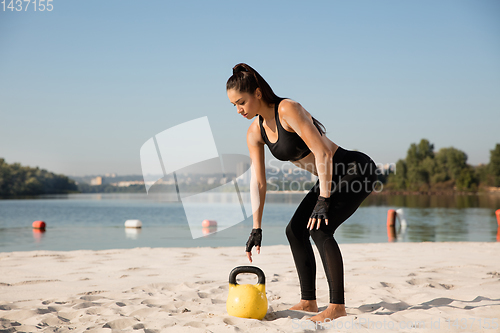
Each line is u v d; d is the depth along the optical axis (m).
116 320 2.35
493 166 73.12
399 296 3.06
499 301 2.81
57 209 28.02
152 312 2.61
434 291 3.22
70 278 3.95
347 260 5.13
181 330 2.11
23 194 72.50
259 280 2.46
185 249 6.35
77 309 2.66
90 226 13.34
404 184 77.00
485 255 5.62
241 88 2.35
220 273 4.27
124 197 68.50
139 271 4.38
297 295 3.13
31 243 8.27
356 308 2.66
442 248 6.43
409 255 5.61
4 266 4.66
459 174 75.06
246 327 2.16
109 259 5.24
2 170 71.81
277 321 2.28
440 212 20.72
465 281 3.71
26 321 2.39
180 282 3.71
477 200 41.06
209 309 2.68
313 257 2.60
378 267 4.55
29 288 3.47
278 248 6.48
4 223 15.36
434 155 79.19
